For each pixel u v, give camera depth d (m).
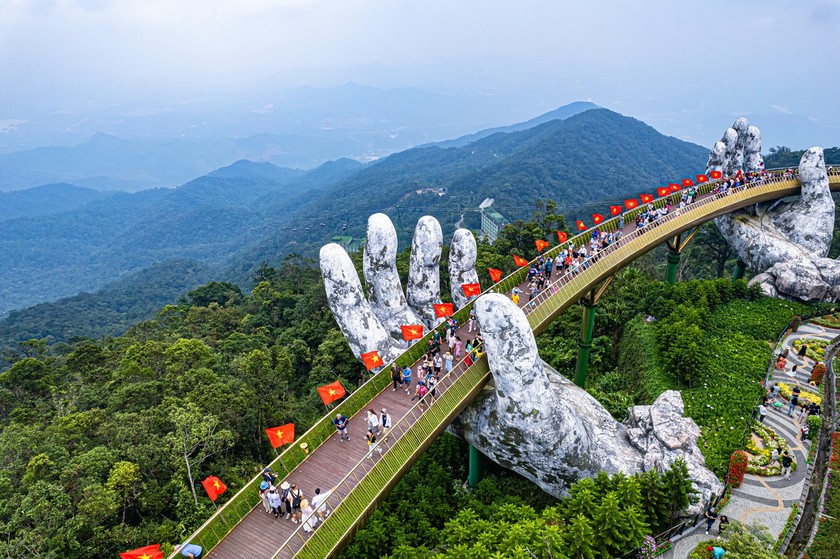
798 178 43.06
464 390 22.03
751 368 31.11
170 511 26.89
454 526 19.95
